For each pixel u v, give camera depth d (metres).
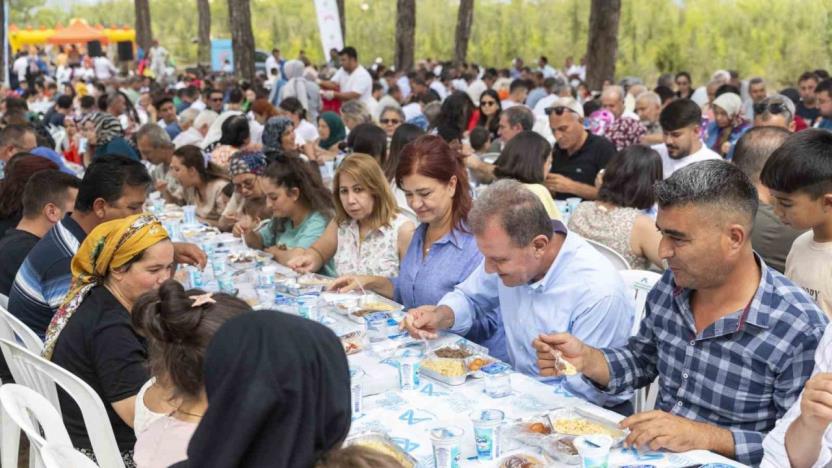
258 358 1.17
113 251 2.63
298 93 12.52
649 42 27.53
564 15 32.88
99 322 2.61
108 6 59.03
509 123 7.09
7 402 2.17
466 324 3.29
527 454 2.15
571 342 2.54
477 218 2.67
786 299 2.22
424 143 3.52
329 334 1.25
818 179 2.70
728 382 2.29
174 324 1.83
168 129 10.89
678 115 5.70
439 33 37.16
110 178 3.35
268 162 5.05
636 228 4.02
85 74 26.69
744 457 2.15
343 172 4.02
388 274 4.06
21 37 33.28
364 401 2.58
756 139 3.83
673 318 2.43
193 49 50.44
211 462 1.14
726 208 2.12
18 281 3.30
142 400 2.33
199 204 6.34
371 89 13.59
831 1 24.50
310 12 43.53
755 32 25.67
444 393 2.64
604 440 2.04
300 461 1.16
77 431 2.74
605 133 7.97
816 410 1.84
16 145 6.65
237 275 4.39
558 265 2.86
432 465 2.13
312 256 4.32
